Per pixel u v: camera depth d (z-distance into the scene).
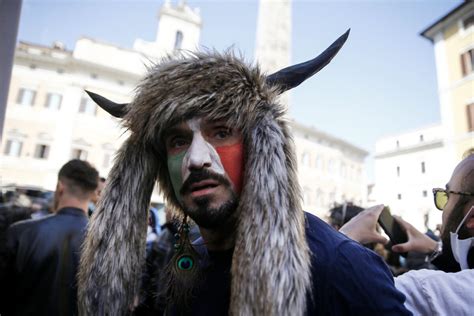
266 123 0.80
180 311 0.88
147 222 0.99
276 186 0.75
